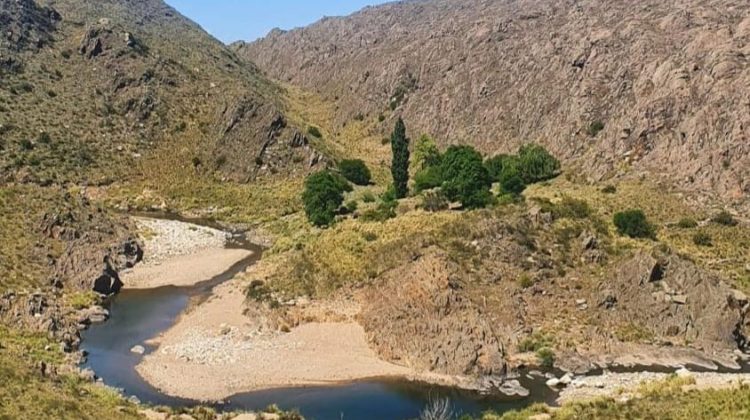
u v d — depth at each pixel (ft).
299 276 219.82
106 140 426.92
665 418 126.41
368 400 152.25
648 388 150.82
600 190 275.39
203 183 398.83
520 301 191.11
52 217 257.96
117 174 400.06
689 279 188.85
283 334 188.55
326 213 293.84
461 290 191.42
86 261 231.91
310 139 440.86
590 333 180.65
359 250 229.25
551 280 197.77
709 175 265.54
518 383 161.07
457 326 174.50
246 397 153.58
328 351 177.78
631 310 187.11
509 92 422.82
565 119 360.69
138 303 221.46
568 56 398.01
